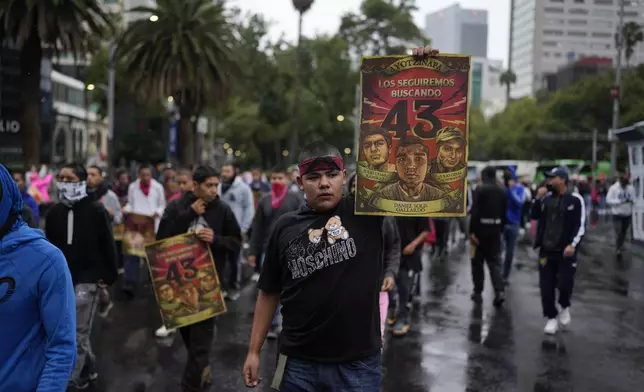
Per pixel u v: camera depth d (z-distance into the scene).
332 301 2.94
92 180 6.40
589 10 193.75
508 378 5.89
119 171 12.62
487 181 9.35
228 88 22.45
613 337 7.42
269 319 3.29
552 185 7.52
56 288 2.53
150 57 21.44
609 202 15.90
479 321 8.20
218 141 56.06
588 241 19.19
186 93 22.53
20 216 2.58
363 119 3.17
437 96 3.11
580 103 59.09
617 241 15.78
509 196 11.14
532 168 47.31
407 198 3.09
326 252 2.99
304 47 53.38
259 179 18.58
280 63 50.31
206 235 5.28
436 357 6.55
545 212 7.68
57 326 2.51
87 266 5.38
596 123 57.09
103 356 6.50
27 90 20.83
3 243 2.47
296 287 3.03
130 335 7.35
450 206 3.08
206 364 5.21
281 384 3.04
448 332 7.61
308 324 2.98
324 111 52.69
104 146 74.69
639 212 14.27
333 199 3.07
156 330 7.59
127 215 9.51
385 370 6.10
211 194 5.41
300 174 3.13
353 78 55.47
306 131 52.97
